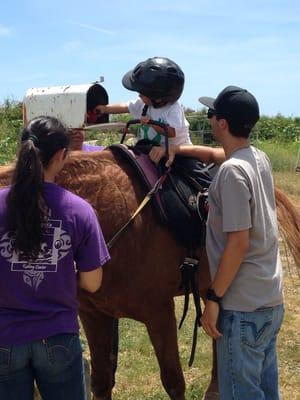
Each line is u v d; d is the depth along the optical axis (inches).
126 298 110.4
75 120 122.6
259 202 95.4
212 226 98.3
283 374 164.7
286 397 153.8
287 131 1016.2
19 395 83.0
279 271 99.4
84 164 109.2
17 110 549.3
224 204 93.4
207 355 174.1
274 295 97.7
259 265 96.2
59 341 81.8
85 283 85.6
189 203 112.2
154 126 114.7
